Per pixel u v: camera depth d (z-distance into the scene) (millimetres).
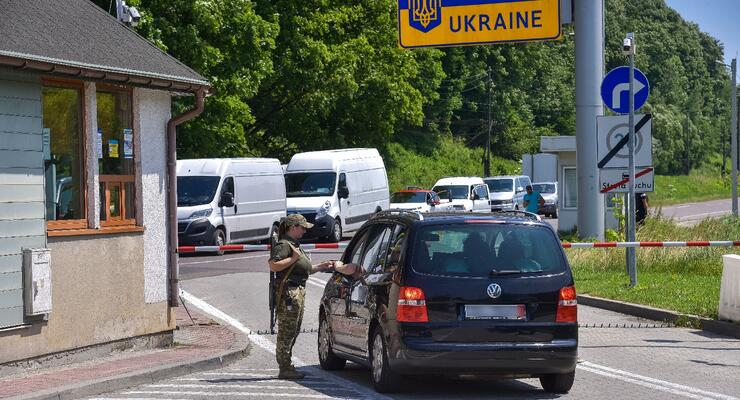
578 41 46406
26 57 18656
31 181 19766
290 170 64375
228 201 54156
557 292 17562
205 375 20453
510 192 98750
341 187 63500
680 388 18516
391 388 17859
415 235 17672
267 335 26656
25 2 22016
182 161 55500
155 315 23531
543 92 188875
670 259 39625
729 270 26844
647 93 34094
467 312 17250
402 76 101188
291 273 19672
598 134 34406
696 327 27531
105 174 22219
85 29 22359
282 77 86562
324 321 21234
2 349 19156
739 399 17375
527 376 17641
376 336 18062
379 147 131250
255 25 70000
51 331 20406
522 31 46000
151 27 63219
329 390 18422
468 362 17141
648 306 30109
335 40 92688
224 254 53969
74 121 21391
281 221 19891
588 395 17906
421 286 17234
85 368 20234
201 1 65938
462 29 46281
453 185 82375
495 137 166375
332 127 100562
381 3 98625
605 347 23891
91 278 21562
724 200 170250
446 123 159000
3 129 19156
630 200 34344
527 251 17750
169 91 23516
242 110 70500
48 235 20328
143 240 23188
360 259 19984
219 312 31281
